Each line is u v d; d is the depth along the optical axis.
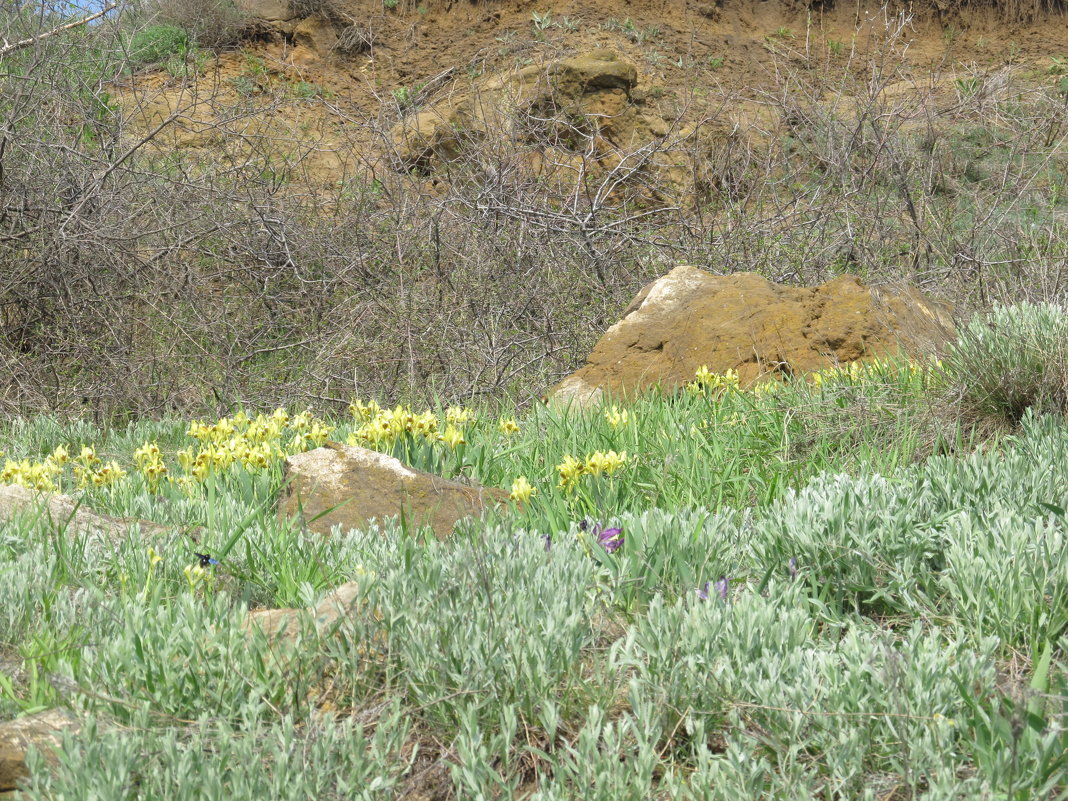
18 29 12.95
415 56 23.38
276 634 3.09
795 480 4.93
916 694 2.59
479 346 10.26
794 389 6.40
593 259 11.82
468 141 15.50
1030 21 24.88
